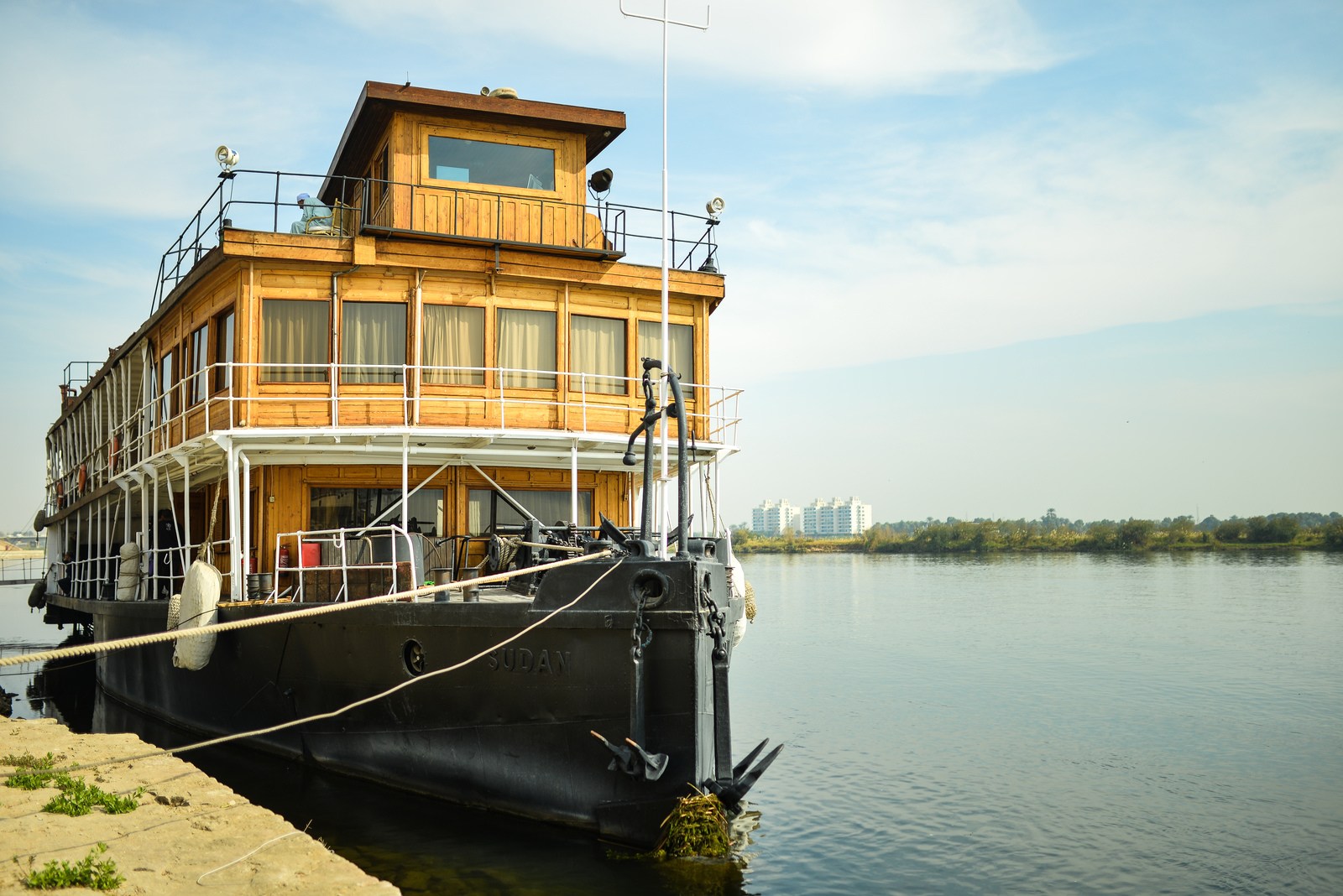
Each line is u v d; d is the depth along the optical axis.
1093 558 121.19
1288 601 59.34
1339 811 17.94
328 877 9.42
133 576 24.70
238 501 18.31
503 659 14.52
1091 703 28.38
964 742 23.41
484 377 20.22
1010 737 23.94
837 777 20.22
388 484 20.67
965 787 19.45
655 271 21.45
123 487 25.47
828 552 174.12
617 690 13.53
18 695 33.16
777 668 35.31
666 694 13.34
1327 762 21.52
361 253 19.16
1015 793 19.03
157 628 22.03
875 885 14.23
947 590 72.25
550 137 21.52
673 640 13.30
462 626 14.91
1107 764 21.28
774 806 18.12
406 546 17.27
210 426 20.16
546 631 14.07
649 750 13.44
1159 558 116.62
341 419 19.25
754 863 15.03
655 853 13.51
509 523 21.47
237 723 18.98
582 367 21.09
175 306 23.16
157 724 22.27
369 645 16.25
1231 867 15.15
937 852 15.65
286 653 17.58
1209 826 17.11
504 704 14.59
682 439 14.11
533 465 21.58
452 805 15.20
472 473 21.19
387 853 13.77
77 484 35.12
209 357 20.64
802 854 15.45
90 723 26.42
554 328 20.91
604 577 13.64
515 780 14.55
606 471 22.48
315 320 19.41
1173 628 46.28
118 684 25.38
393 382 19.64
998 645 41.16
